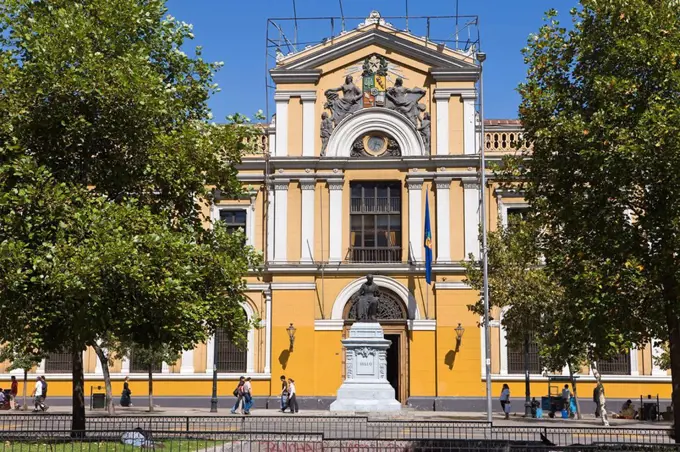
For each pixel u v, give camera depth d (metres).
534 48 21.59
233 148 24.97
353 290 42.47
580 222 20.33
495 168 22.59
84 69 20.95
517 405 41.41
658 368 41.41
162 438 19.08
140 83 21.22
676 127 18.16
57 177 22.27
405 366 41.84
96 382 43.22
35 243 19.98
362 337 31.23
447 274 42.16
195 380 42.78
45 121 21.16
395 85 43.66
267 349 42.78
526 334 36.22
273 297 42.56
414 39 43.62
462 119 43.22
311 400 41.59
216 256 23.52
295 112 43.75
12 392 42.00
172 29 24.89
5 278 18.88
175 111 23.70
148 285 20.20
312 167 43.25
